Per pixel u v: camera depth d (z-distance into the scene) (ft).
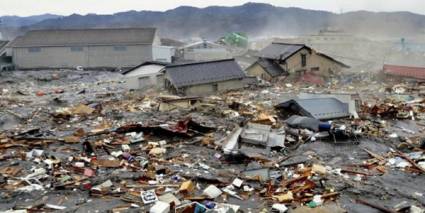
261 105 108.47
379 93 130.41
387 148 71.15
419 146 71.82
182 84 129.08
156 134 78.95
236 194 50.49
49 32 243.40
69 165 61.21
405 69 162.61
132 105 112.88
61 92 149.79
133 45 230.27
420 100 113.80
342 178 56.29
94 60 232.32
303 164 62.13
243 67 204.03
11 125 94.63
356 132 77.15
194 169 60.18
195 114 98.48
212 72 138.51
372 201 48.80
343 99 95.66
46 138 78.43
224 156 65.67
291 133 76.48
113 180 55.52
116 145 72.90
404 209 46.34
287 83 155.53
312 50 168.35
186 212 43.83
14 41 238.07
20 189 52.06
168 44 300.20
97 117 99.19
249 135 72.02
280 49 174.40
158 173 58.18
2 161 63.31
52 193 51.01
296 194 50.08
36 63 230.48
